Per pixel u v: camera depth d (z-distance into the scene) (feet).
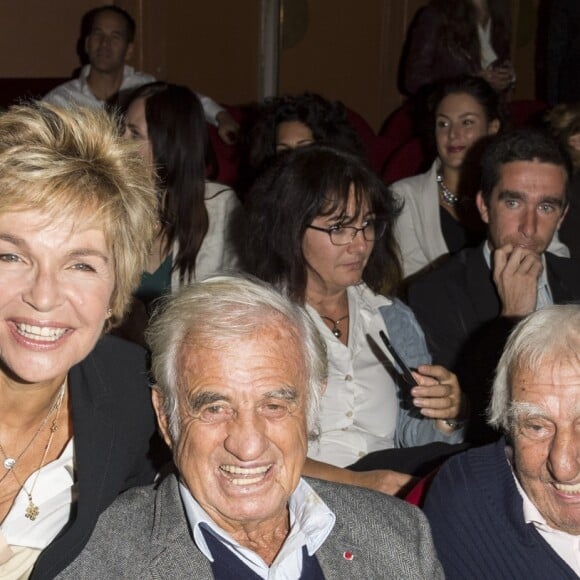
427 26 17.38
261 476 4.70
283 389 4.64
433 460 7.21
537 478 5.19
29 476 5.03
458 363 8.40
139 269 4.80
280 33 20.84
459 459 5.65
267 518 4.76
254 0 20.45
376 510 5.18
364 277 7.91
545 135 8.64
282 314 4.77
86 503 4.91
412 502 5.95
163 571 4.66
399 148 13.62
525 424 5.10
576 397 4.96
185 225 9.68
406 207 11.48
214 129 14.75
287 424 4.71
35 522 5.02
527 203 8.50
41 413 5.05
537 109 17.13
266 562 4.92
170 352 4.72
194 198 9.75
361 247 7.42
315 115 11.37
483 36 17.37
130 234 4.64
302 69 21.39
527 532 5.33
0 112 4.70
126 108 10.06
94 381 5.16
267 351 4.64
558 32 16.75
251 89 20.85
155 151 9.67
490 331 8.19
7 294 4.39
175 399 4.74
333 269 7.43
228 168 14.06
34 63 18.10
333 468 6.84
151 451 5.67
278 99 11.62
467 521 5.49
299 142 11.30
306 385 4.82
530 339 5.10
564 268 8.88
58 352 4.53
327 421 7.55
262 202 7.63
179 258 9.71
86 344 4.59
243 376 4.58
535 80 24.94
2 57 17.69
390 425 7.75
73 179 4.35
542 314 5.17
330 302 7.68
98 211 4.41
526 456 5.16
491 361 8.02
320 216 7.34
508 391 5.20
